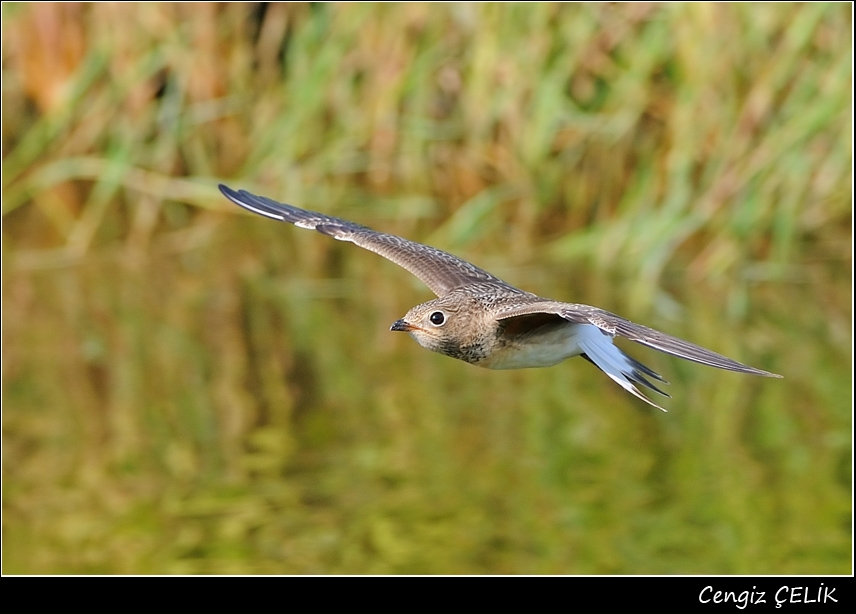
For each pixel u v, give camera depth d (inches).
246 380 593.9
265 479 519.8
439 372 593.6
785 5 634.8
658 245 637.3
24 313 658.8
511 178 669.9
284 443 542.3
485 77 661.9
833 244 643.5
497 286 375.2
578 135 658.8
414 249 393.4
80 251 692.7
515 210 668.1
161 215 701.9
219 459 534.0
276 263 686.5
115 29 689.6
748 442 530.9
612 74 655.8
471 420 551.5
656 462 519.8
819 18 634.8
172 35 689.0
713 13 639.1
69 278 682.8
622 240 647.1
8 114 705.0
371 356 607.8
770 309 618.5
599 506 497.0
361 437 542.0
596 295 628.7
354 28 675.4
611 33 650.8
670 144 652.1
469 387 579.5
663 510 493.4
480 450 530.0
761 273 637.3
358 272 679.1
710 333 602.5
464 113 671.1
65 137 701.9
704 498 496.7
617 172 660.7
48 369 609.3
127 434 555.2
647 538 482.6
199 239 695.7
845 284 628.4
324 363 604.4
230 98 695.7
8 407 578.6
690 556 473.1
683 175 642.8
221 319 649.0
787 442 530.6
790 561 471.2
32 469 532.4
